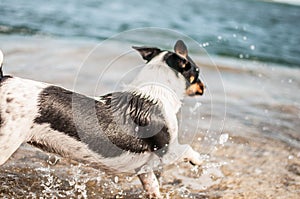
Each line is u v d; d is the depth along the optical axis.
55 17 18.38
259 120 9.12
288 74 14.06
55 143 5.34
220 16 24.28
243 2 34.03
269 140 8.16
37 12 18.94
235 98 10.42
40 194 5.86
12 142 5.11
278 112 9.84
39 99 5.17
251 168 7.05
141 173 5.91
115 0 25.53
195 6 27.55
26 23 16.50
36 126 5.17
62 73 10.12
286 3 36.03
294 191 6.43
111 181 6.40
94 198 5.95
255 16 26.30
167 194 6.19
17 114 5.07
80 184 6.22
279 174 6.92
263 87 11.95
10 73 9.65
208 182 6.57
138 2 25.97
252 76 13.10
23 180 6.11
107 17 19.88
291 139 8.32
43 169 6.46
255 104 10.20
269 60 15.90
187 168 6.94
